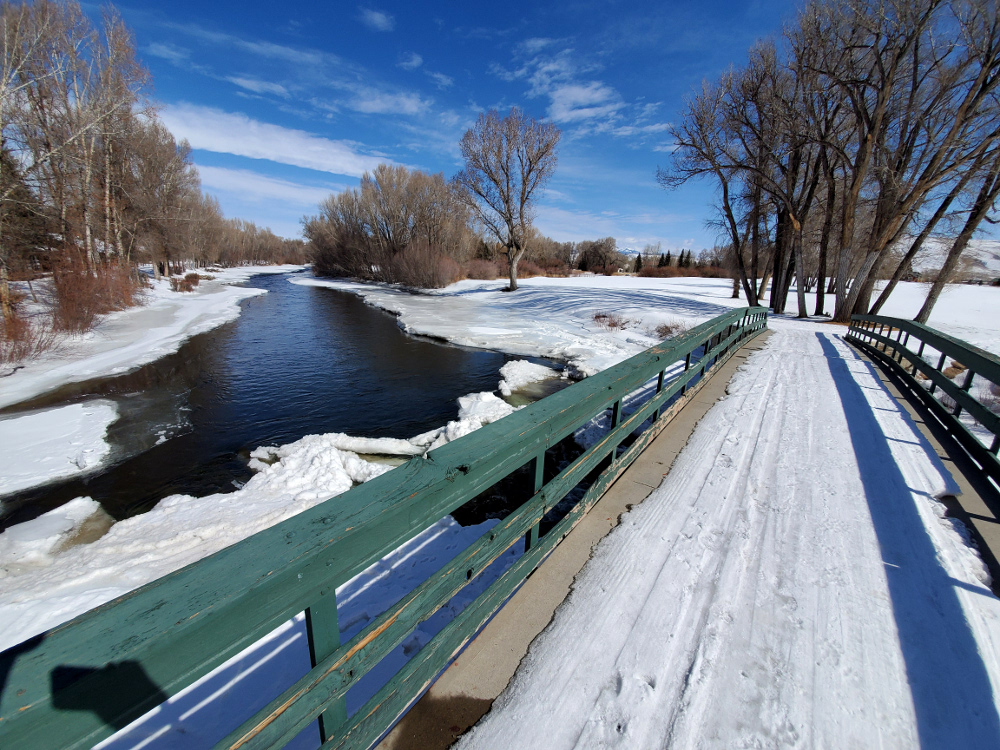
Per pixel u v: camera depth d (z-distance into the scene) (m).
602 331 17.08
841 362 7.98
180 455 7.43
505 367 12.02
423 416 9.00
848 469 3.57
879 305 16.88
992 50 13.37
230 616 0.83
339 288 42.72
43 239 17.81
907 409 5.14
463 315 22.44
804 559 2.46
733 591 2.21
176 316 22.36
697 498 3.08
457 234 43.47
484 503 5.20
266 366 13.26
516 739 1.47
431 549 3.80
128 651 0.70
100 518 5.63
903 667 1.80
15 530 5.31
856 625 2.01
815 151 20.41
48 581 4.13
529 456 1.85
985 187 14.55
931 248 25.67
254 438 8.07
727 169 19.52
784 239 21.20
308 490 5.81
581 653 1.81
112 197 26.42
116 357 13.91
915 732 1.54
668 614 2.04
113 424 8.80
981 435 6.07
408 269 37.81
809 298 31.69
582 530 2.67
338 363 13.55
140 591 0.83
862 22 14.71
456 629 1.56
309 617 1.04
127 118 24.05
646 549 2.50
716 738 1.50
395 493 1.23
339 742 1.14
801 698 1.66
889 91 15.53
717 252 71.88
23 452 7.53
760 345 9.88
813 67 16.72
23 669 0.64
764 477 3.42
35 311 17.30
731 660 1.82
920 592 2.22
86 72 19.69
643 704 1.61
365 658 1.15
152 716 2.30
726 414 4.88
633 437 6.08
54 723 0.64
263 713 0.90
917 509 2.99
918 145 16.48
